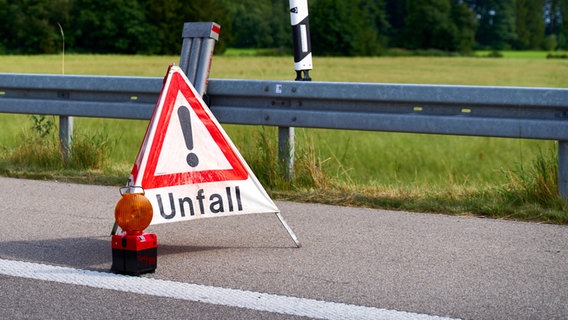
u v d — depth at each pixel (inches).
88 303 182.2
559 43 5792.3
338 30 4557.1
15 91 389.7
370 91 313.6
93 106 369.7
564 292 191.0
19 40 3651.6
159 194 221.5
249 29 4658.0
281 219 236.1
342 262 217.8
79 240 244.4
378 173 468.8
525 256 225.1
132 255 204.4
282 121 332.5
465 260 220.4
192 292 190.4
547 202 285.9
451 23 5123.0
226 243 240.1
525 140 633.6
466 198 301.1
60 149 378.3
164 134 224.4
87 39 3919.8
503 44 5477.4
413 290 191.9
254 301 183.3
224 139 232.1
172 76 228.2
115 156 473.7
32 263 217.9
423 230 257.3
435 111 307.3
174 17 4087.1
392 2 5556.1
